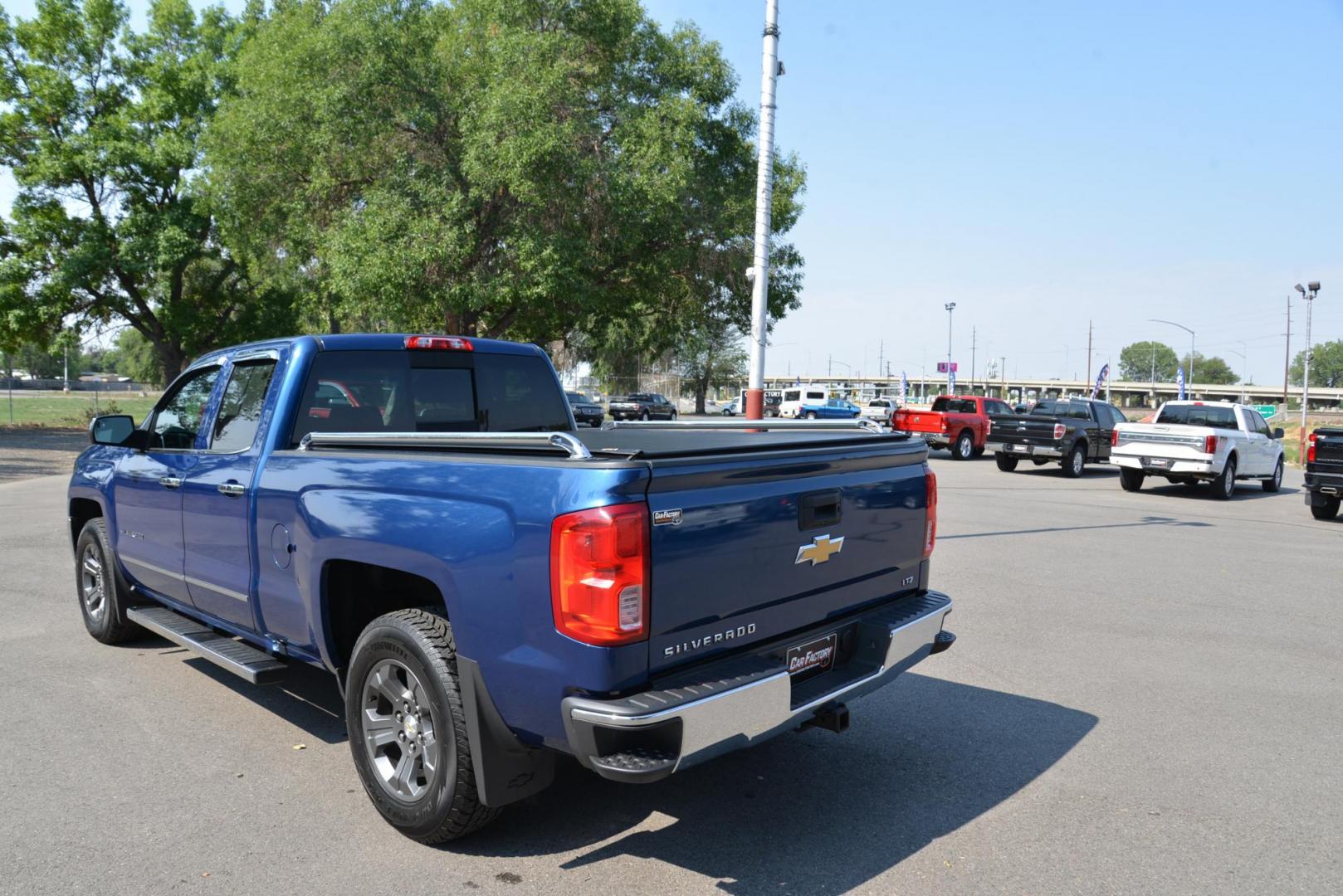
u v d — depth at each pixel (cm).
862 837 363
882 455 395
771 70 1038
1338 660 620
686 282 2555
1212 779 423
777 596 339
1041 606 773
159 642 633
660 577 292
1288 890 325
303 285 2762
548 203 2056
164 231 3086
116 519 572
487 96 1994
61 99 3192
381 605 404
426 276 2033
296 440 439
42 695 523
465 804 329
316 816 376
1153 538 1169
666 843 356
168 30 3400
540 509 295
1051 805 394
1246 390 14262
